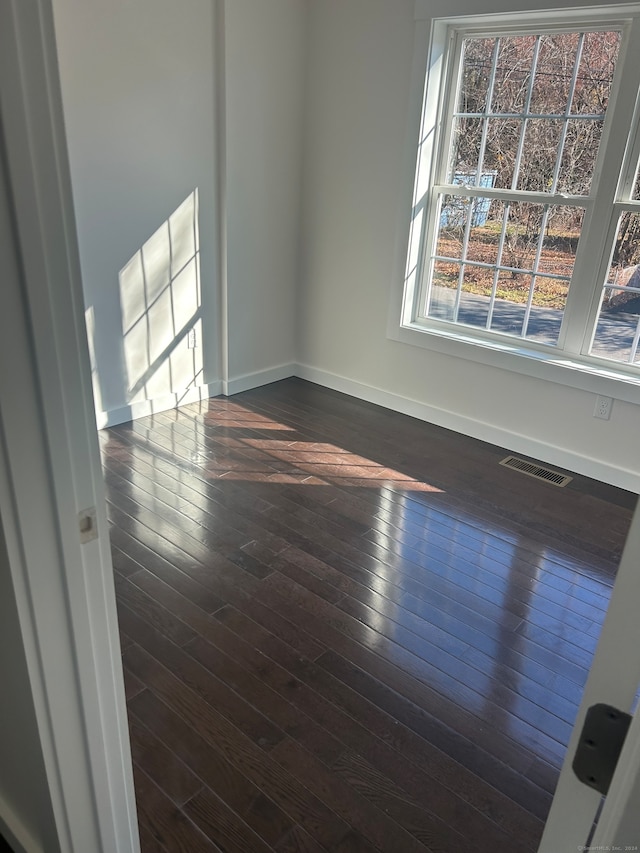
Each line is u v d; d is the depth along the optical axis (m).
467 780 1.68
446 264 3.70
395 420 3.88
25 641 0.94
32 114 0.71
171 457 3.28
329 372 4.34
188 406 3.93
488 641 2.16
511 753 1.76
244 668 1.99
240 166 3.67
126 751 1.17
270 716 1.83
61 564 0.93
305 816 1.56
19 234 0.74
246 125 3.62
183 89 3.31
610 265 3.08
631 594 0.51
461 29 3.29
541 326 3.42
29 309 0.78
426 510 2.92
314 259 4.17
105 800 1.15
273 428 3.68
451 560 2.57
